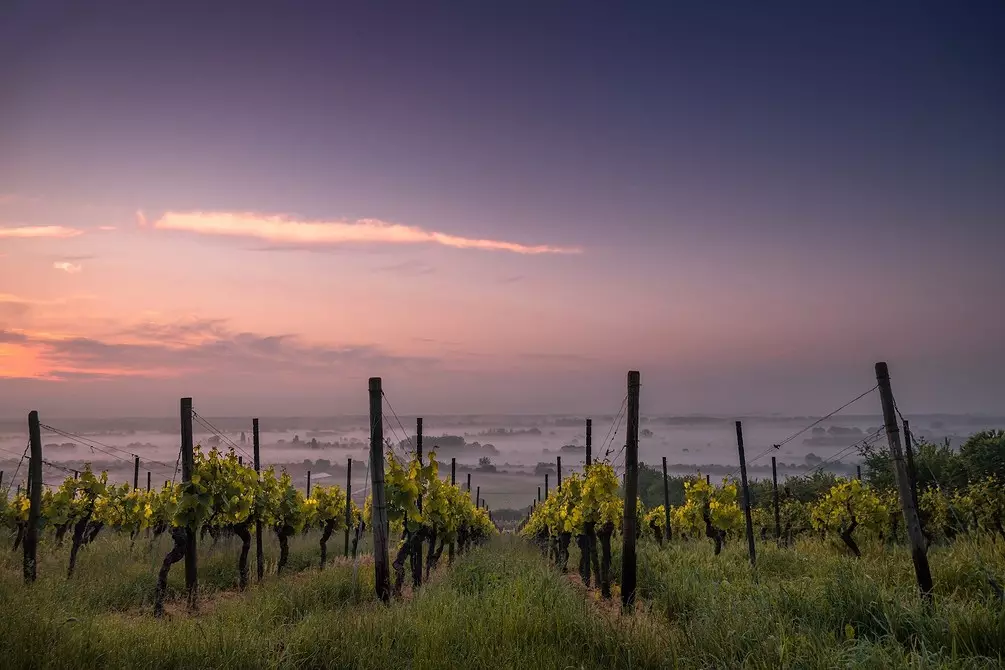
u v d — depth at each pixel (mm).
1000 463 27922
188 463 13797
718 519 19047
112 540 21484
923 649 6586
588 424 20656
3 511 22828
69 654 6891
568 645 7742
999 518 19281
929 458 30250
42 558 17281
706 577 13141
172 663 7129
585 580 15883
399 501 14281
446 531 17594
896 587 9570
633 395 12367
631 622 8562
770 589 9922
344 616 8828
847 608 8539
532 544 28734
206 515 13492
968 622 7527
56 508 19750
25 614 7867
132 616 11383
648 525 28953
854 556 16703
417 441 17219
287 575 17031
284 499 19000
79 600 11039
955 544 15227
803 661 6719
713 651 7352
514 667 6984
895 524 21016
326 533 20766
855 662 6492
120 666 6758
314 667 7254
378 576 11547
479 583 11617
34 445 14086
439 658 7199
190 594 13109
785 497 31906
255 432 19422
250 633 7930
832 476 35656
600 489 15133
